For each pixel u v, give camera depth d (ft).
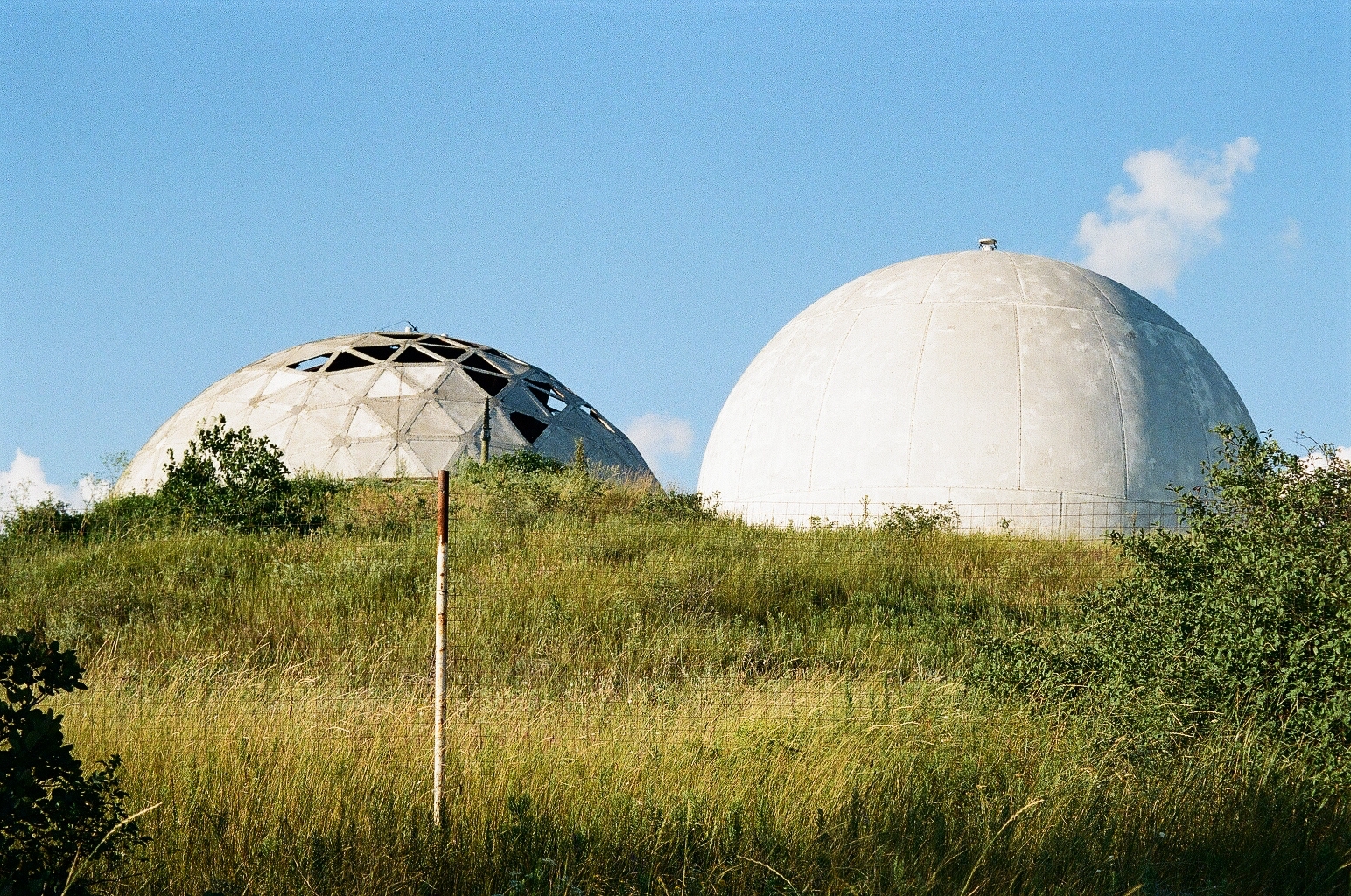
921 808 21.83
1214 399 90.53
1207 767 23.73
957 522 79.87
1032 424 83.76
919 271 96.63
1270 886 19.33
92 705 29.19
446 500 21.70
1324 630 25.75
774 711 28.81
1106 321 89.66
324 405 137.28
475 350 151.53
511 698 33.45
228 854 19.69
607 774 23.75
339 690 34.88
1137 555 31.37
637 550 58.18
